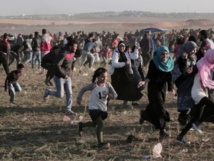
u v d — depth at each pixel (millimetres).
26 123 14781
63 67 15484
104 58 36625
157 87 12344
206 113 11773
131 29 135500
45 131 13664
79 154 11258
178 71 13383
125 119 15203
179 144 11984
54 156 11117
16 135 13234
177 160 10719
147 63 31781
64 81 15727
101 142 11547
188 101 13031
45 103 18453
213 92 13172
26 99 19359
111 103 18219
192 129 13422
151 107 12461
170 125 14242
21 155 11258
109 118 15320
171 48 42188
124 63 16016
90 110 11703
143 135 12977
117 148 11758
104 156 11070
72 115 15891
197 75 11922
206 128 13703
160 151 10977
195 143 12133
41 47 30031
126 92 16562
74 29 129250
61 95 15797
